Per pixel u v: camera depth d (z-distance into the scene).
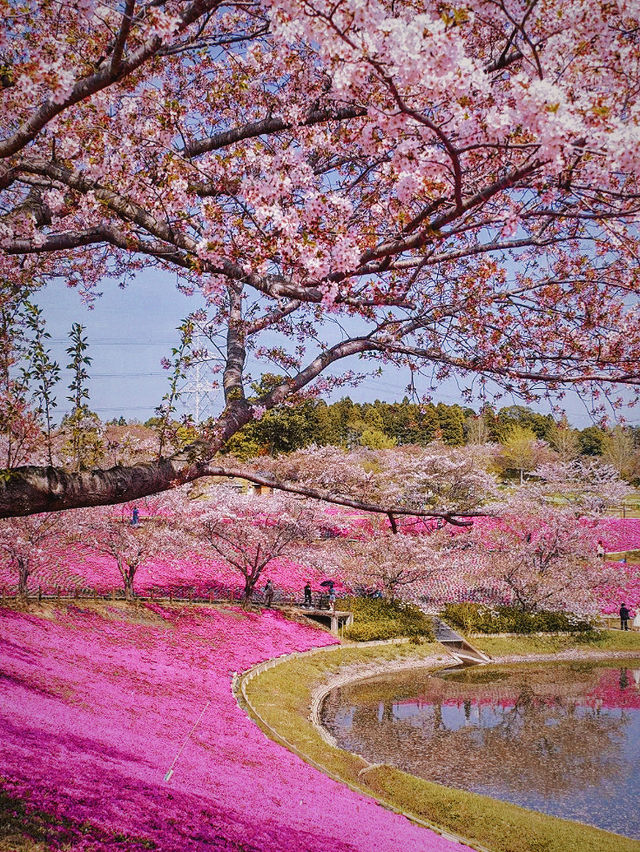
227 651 28.66
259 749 17.67
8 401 6.21
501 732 26.28
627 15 4.67
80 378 6.63
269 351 8.73
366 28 4.20
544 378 6.28
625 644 42.25
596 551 46.94
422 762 22.62
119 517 31.78
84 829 7.54
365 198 6.63
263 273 5.36
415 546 41.62
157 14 4.67
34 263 7.62
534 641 41.69
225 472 6.31
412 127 4.83
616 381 6.10
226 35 8.14
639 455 81.69
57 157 6.50
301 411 65.50
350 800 15.67
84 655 20.53
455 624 43.50
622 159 4.13
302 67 7.43
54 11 5.98
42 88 5.46
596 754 23.86
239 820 10.45
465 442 89.00
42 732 11.05
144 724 15.48
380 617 41.22
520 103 4.18
